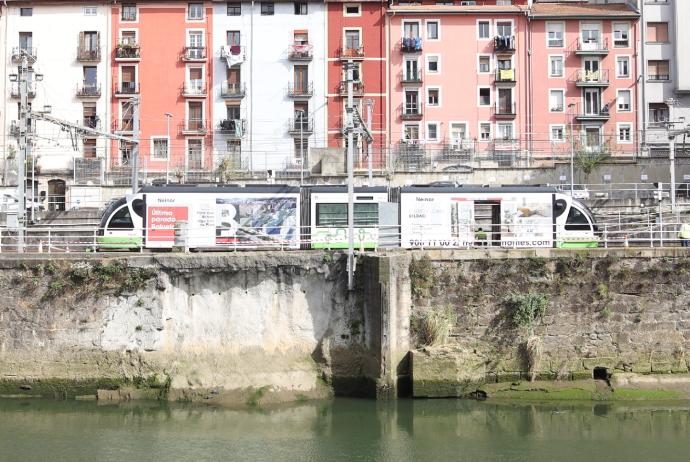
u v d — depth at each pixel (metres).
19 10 59.59
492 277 26.52
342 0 58.94
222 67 59.06
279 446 22.38
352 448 22.22
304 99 58.75
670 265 26.62
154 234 30.61
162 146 58.72
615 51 59.50
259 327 26.23
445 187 31.06
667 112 59.22
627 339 26.47
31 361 26.30
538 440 22.81
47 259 26.33
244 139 58.53
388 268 25.02
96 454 21.84
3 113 58.91
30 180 54.59
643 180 48.78
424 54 59.38
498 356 26.33
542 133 58.97
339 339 26.19
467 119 59.19
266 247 30.11
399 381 25.66
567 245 30.56
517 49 59.50
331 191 30.77
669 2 59.50
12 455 21.77
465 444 22.50
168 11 59.25
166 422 24.33
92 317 26.25
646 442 22.61
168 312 26.20
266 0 58.94
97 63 59.09
